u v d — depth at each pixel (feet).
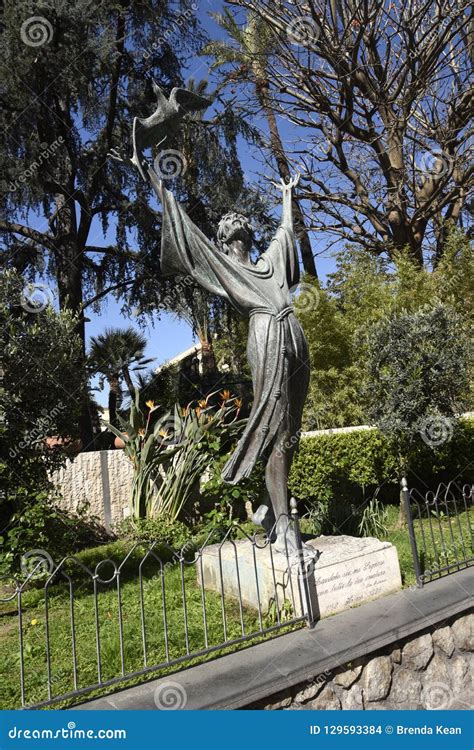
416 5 40.91
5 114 37.96
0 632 14.79
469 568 15.74
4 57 34.65
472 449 29.45
